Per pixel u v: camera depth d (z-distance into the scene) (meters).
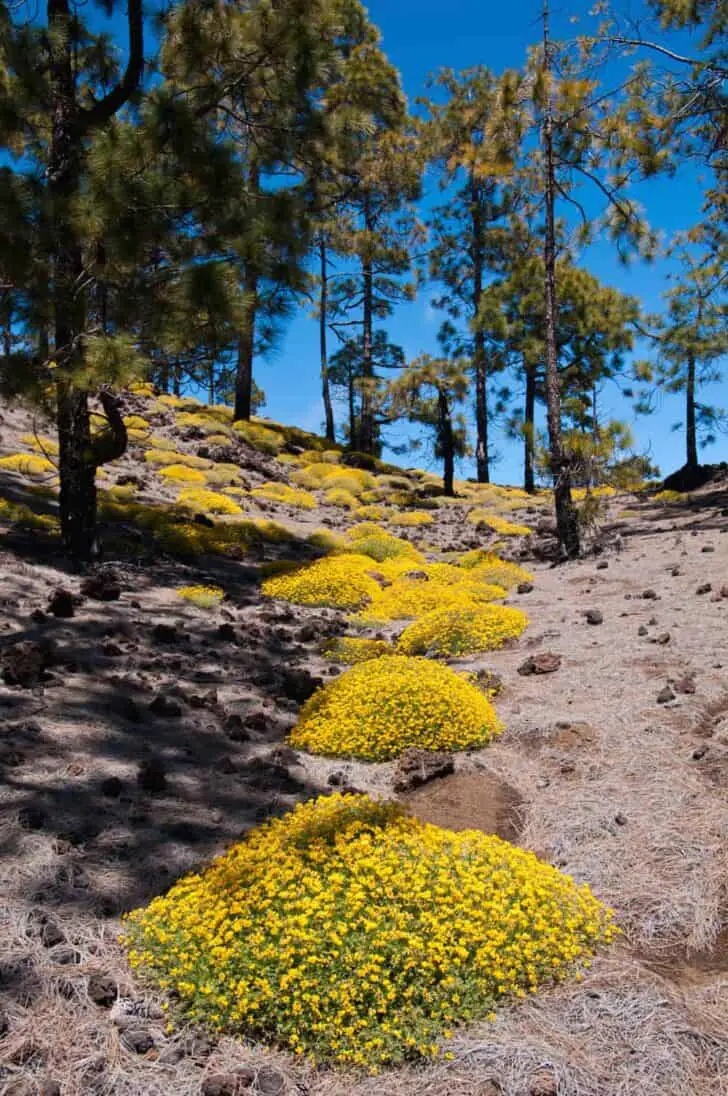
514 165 18.31
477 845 4.99
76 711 7.39
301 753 7.41
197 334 10.48
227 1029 3.82
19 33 10.44
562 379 29.73
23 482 17.45
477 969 4.07
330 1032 3.69
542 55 17.11
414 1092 3.50
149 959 4.12
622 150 17.14
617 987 4.17
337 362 46.12
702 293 22.62
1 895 4.59
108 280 10.39
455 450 33.03
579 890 4.80
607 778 6.41
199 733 7.50
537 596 13.29
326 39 12.70
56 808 5.65
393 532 22.80
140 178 9.98
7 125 10.62
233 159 10.59
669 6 15.98
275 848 4.86
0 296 9.88
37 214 9.53
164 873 5.08
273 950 3.92
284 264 10.98
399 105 28.58
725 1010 4.04
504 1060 3.63
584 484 16.56
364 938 4.06
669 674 8.20
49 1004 3.85
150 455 24.92
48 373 10.28
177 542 15.18
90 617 10.05
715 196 24.02
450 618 11.05
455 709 7.51
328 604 13.53
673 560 14.30
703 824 5.61
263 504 23.33
